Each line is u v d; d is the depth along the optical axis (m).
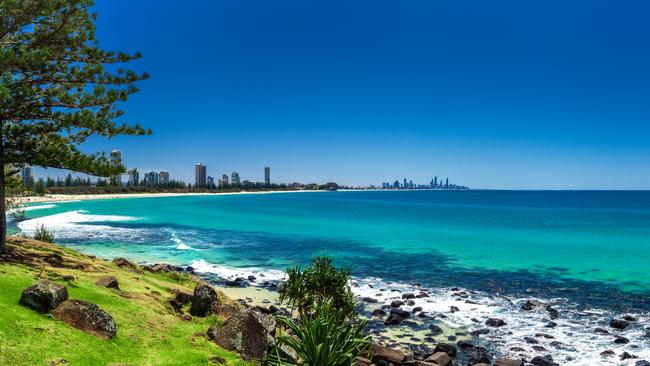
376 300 24.75
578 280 30.06
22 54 16.27
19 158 16.89
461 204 164.38
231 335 11.45
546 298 25.28
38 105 17.47
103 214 89.25
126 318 11.66
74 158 17.75
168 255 38.94
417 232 60.91
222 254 40.69
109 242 45.84
